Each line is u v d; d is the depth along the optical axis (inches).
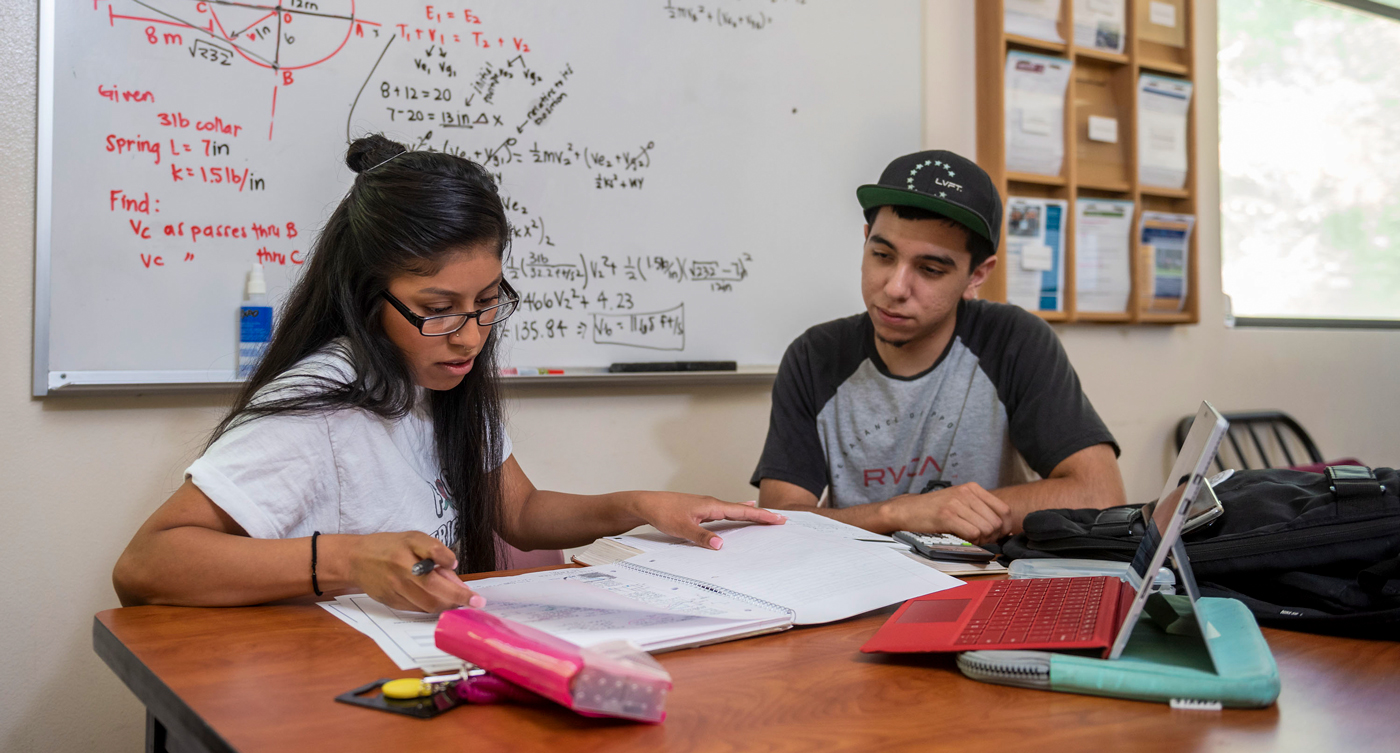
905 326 51.5
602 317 67.7
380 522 38.3
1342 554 27.6
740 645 26.0
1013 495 48.2
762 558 33.9
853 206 79.1
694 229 71.4
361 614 28.1
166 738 25.7
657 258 69.9
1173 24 94.7
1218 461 100.5
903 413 57.9
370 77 59.4
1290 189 111.0
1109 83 91.0
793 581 31.0
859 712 20.3
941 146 83.4
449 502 42.0
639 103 69.0
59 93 50.9
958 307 57.7
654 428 70.5
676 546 36.3
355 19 58.9
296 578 28.4
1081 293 88.7
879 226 50.8
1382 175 119.6
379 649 24.5
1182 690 20.3
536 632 21.2
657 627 25.3
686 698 21.2
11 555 50.4
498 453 44.2
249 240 56.3
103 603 52.8
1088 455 51.0
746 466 75.2
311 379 35.6
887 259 51.0
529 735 18.7
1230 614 25.0
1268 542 28.7
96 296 52.1
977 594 29.1
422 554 26.7
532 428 65.3
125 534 53.2
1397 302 122.0
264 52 56.3
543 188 65.3
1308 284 113.1
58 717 51.7
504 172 64.0
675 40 70.5
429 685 20.6
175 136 54.1
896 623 26.3
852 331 60.1
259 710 19.9
